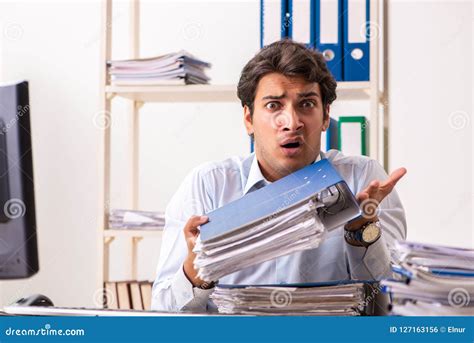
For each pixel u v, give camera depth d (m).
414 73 2.72
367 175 1.57
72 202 3.29
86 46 3.30
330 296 0.90
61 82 3.31
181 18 3.07
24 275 1.31
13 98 1.30
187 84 2.35
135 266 2.66
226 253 0.89
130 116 2.65
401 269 0.81
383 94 2.42
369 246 1.14
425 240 2.67
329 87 1.27
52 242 3.29
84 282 3.27
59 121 3.31
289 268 1.45
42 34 3.32
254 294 0.91
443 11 2.71
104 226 2.39
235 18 3.03
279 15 2.17
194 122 3.04
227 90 2.31
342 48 2.18
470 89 2.69
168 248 1.45
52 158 3.30
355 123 2.15
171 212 1.52
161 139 3.06
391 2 2.71
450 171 2.68
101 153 2.41
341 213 0.97
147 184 3.07
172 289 1.11
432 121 2.70
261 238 0.89
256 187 1.43
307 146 1.24
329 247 1.44
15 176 1.30
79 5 3.30
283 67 1.20
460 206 2.66
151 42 3.08
